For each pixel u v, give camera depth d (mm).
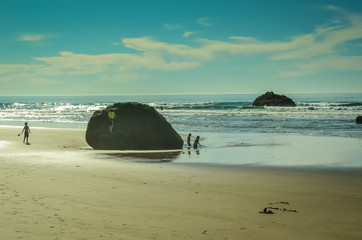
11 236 5609
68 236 5711
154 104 109625
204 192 9430
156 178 11391
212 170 13227
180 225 6539
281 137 27734
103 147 21953
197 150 20312
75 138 28078
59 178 10867
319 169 13633
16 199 8102
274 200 8672
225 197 8891
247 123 42125
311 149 20422
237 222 6793
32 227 6117
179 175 12047
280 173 12672
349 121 42250
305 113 56906
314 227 6551
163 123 23031
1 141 23875
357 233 6230
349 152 18969
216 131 34031
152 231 6137
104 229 6164
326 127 36000
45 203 7836
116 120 22328
